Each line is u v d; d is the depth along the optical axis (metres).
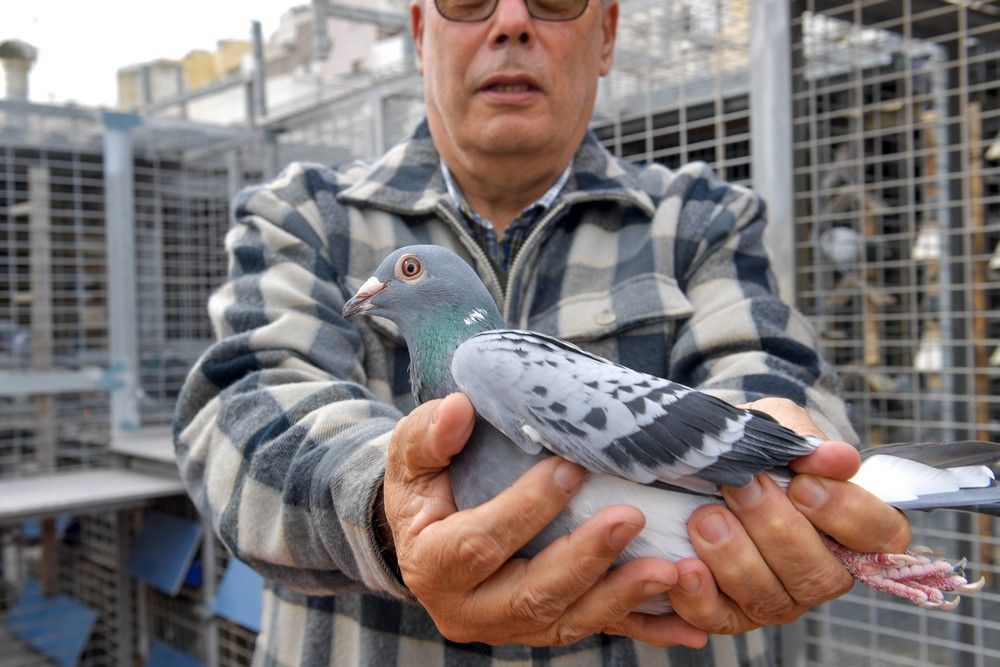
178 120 3.86
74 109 3.68
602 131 2.78
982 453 1.04
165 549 3.67
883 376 2.41
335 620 1.59
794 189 2.17
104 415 4.17
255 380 1.43
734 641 1.65
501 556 0.92
